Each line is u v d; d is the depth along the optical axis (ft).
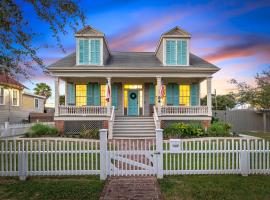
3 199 14.10
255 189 15.56
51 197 14.34
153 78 55.31
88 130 45.14
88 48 51.11
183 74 50.47
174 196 14.51
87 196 14.49
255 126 63.67
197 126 44.34
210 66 50.98
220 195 14.62
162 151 18.40
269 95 59.93
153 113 52.31
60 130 47.24
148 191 15.34
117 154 18.47
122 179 17.72
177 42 51.98
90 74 49.60
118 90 57.93
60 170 18.43
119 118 49.93
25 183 16.81
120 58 57.47
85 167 20.36
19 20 16.51
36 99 97.30
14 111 75.51
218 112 64.95
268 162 18.88
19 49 17.19
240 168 18.70
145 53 63.00
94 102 57.47
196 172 18.70
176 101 58.23
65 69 48.49
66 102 56.29
